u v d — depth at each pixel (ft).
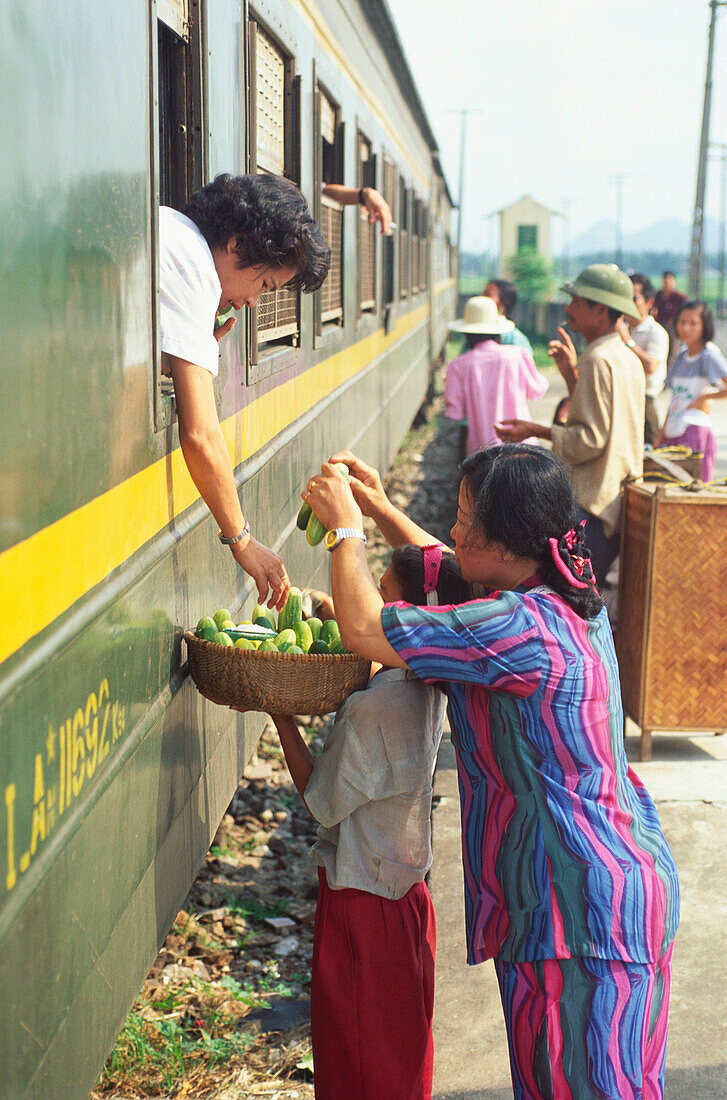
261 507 12.29
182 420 7.72
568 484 6.70
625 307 15.71
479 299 24.00
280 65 13.75
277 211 7.85
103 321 6.37
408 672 7.75
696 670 14.88
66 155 5.73
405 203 39.40
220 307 8.52
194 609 8.91
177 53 9.08
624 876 6.31
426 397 58.44
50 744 5.54
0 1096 5.08
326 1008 7.99
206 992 11.96
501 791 6.54
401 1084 8.02
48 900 5.61
